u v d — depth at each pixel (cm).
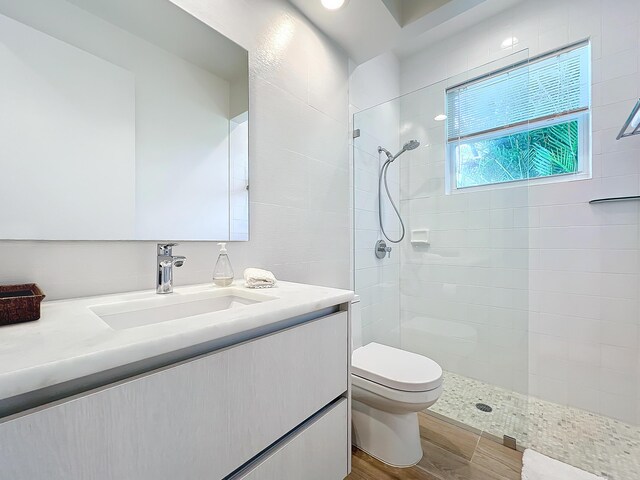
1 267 71
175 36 105
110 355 45
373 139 196
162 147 101
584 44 172
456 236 194
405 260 212
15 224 73
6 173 72
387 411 130
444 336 200
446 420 158
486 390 183
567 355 174
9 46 73
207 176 113
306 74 155
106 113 89
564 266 175
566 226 174
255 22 130
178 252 105
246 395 66
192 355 59
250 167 128
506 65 172
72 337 50
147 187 98
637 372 156
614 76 161
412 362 137
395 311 212
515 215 176
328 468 91
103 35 89
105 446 45
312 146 159
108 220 89
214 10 115
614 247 161
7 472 37
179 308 91
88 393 44
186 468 55
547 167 184
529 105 188
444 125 193
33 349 45
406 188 209
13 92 74
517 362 178
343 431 97
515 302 178
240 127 124
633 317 157
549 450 135
